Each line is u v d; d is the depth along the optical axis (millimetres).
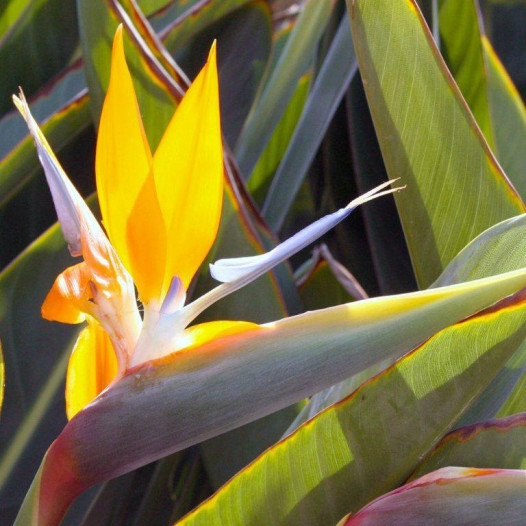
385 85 947
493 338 851
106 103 812
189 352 815
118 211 826
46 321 1022
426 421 865
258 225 1052
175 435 813
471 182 969
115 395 809
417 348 851
